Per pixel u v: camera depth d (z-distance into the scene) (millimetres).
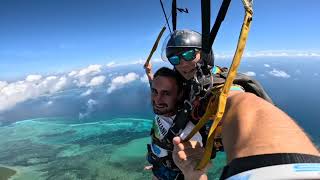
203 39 471
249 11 371
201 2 460
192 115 750
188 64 838
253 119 314
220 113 377
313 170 216
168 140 877
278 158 237
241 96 405
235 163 264
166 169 968
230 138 316
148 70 1152
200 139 759
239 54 370
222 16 451
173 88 884
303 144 254
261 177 228
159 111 909
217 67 764
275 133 273
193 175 565
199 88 671
